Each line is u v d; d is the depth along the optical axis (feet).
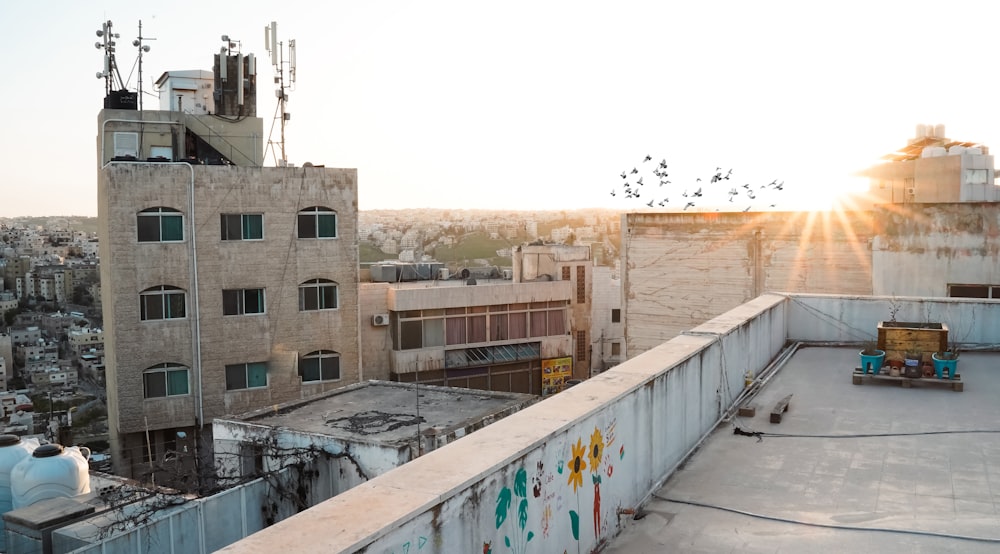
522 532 14.62
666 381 22.59
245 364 102.06
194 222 98.32
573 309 165.58
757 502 20.36
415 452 51.13
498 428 16.02
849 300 41.93
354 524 10.89
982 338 39.73
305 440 54.54
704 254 82.33
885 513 19.27
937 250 71.20
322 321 106.11
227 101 113.09
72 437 109.60
